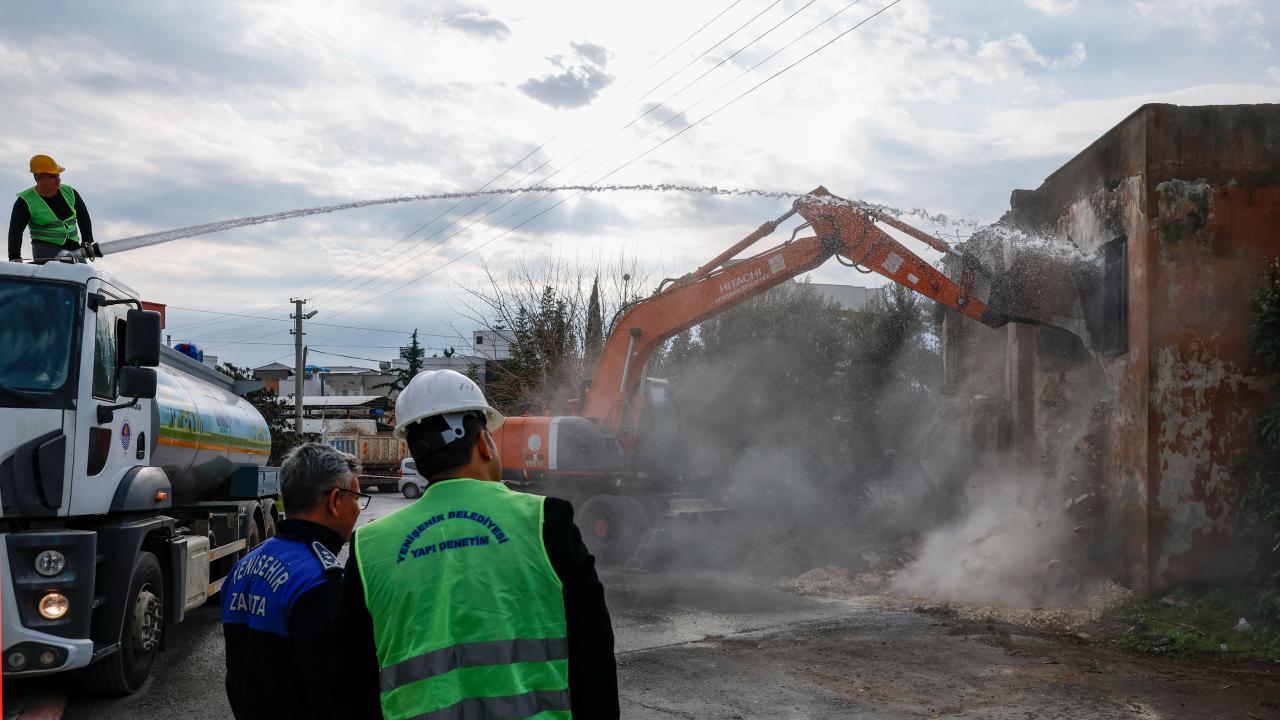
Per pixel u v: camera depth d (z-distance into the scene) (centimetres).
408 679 214
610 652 228
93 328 681
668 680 719
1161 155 958
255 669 298
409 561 225
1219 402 941
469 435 247
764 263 1303
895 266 1195
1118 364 1020
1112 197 1045
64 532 638
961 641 833
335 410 5091
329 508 324
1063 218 1209
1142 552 948
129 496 712
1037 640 833
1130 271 994
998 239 1199
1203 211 952
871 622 918
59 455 642
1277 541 866
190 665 815
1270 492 895
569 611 227
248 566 312
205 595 883
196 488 1008
